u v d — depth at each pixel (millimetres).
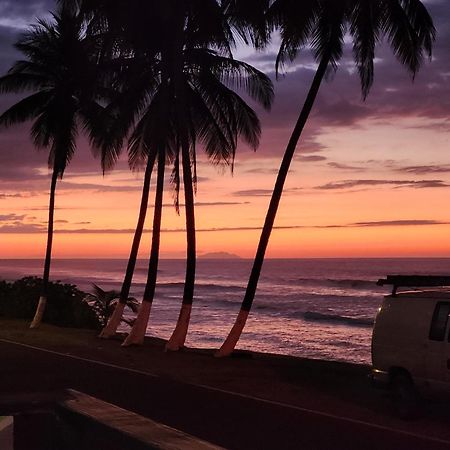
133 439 3137
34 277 36281
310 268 176625
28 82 27578
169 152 25266
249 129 22781
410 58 18375
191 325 53000
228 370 16781
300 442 8984
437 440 9188
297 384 14625
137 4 20438
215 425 10023
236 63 21469
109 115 24422
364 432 9703
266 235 20078
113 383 14078
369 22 18062
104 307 35094
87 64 25734
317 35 18531
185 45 21969
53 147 29641
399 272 143250
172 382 14523
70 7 22828
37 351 20078
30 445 5453
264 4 18188
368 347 40688
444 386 10195
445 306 10531
